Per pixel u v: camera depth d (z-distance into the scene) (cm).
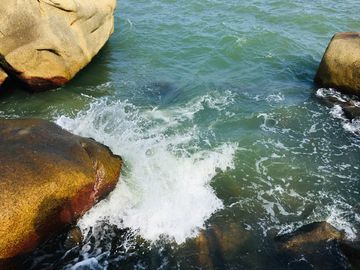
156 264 436
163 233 479
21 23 746
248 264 434
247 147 680
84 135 660
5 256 371
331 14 1531
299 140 704
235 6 1653
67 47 855
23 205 378
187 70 1032
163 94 888
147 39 1255
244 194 559
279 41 1221
